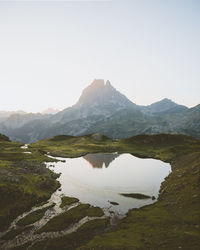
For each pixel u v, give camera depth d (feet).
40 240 107.86
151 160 401.29
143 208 155.74
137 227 118.21
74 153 460.96
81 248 96.58
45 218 134.21
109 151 521.65
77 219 134.00
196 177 180.96
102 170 303.07
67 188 207.72
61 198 175.63
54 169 294.87
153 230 110.22
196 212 122.83
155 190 206.08
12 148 425.28
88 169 307.78
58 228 120.57
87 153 488.85
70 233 115.55
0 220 124.06
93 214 142.31
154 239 98.22
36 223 126.72
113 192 198.80
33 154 378.12
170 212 136.67
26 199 157.38
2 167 215.72
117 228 122.52
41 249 99.96
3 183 165.68
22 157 337.31
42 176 222.89
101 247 94.63
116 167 328.08
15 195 155.53
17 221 128.16
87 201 172.45
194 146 493.36
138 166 336.90
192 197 146.72
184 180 191.52
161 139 607.37
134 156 455.63
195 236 93.76
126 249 90.84
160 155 438.81
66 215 139.13
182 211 131.75
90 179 247.29
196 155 299.79
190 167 231.30
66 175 263.70
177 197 159.94
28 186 179.93
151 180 246.06
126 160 400.67
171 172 273.95
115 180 244.63
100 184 226.17
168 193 179.73
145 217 132.98
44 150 488.85
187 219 118.01
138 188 212.64
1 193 150.20
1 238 109.40
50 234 113.91
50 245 103.14
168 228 110.42
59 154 443.73
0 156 319.88
